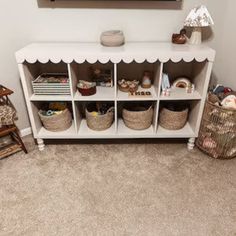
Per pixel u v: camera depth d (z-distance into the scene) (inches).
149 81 73.8
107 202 57.0
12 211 54.8
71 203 56.8
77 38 73.4
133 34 73.4
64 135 72.6
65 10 69.1
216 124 66.5
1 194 59.2
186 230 50.6
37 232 50.2
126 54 60.3
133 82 72.6
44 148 76.1
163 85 68.6
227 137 66.5
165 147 76.6
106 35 66.1
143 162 70.0
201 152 74.1
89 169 67.2
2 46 69.1
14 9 66.9
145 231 50.4
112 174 65.4
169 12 70.3
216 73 80.0
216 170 66.7
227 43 73.4
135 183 62.4
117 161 70.4
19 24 69.3
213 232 50.1
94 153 73.8
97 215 53.9
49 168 67.6
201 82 67.4
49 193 59.5
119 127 76.3
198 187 61.1
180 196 58.5
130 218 53.2
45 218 53.2
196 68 71.6
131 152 74.2
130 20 71.2
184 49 63.3
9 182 62.8
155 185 61.8
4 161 70.3
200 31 68.9
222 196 58.4
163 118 74.1
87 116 73.6
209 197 58.2
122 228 51.0
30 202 57.1
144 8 69.5
